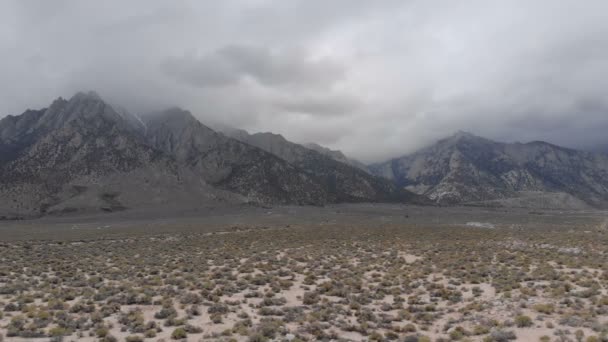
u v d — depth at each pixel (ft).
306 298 93.35
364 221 469.16
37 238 266.36
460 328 70.64
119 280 115.75
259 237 246.68
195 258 159.22
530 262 137.18
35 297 92.58
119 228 373.81
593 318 73.10
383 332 71.26
